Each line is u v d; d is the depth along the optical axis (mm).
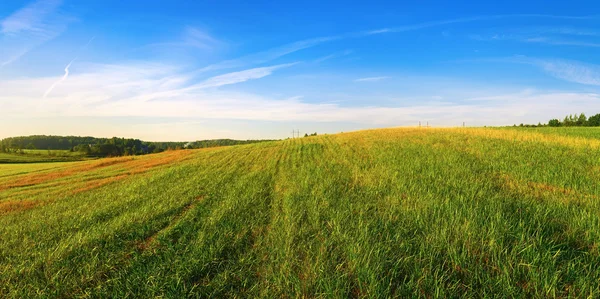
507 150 17188
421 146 21812
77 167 30703
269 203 9109
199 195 11023
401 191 9039
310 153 25359
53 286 4453
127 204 10117
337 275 4094
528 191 8406
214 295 3959
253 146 41688
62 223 8203
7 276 4852
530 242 4684
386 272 4176
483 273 3898
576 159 13523
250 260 4922
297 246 5309
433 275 3994
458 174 11031
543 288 3512
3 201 13539
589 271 3809
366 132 49094
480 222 5582
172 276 4359
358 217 6684
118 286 4281
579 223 5340
